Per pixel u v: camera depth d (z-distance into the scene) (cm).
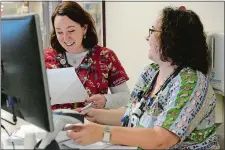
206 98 118
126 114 138
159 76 133
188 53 124
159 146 109
